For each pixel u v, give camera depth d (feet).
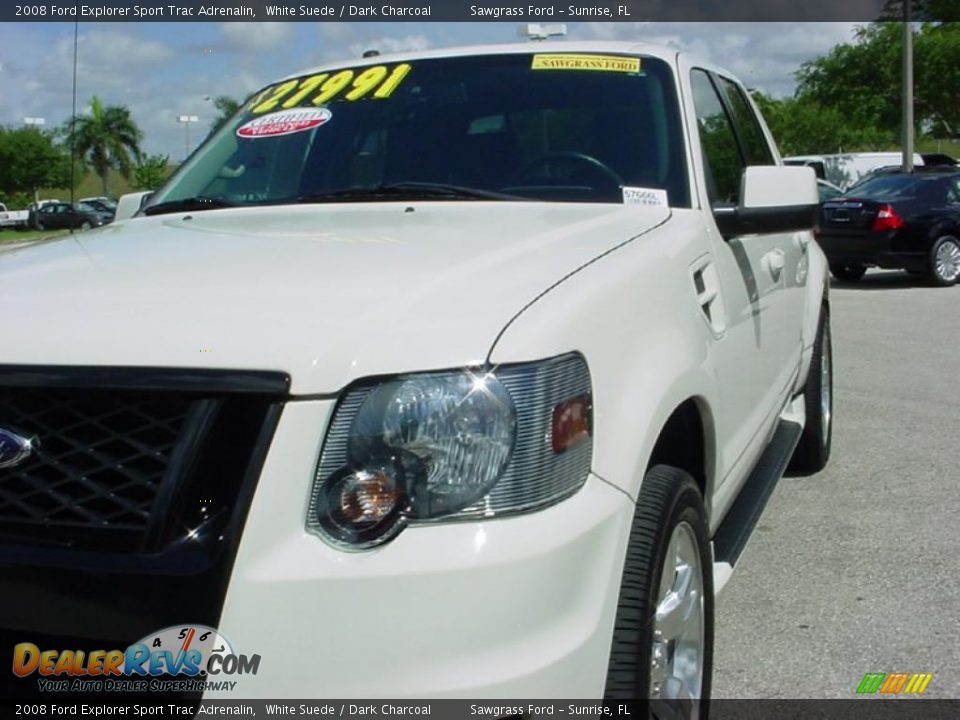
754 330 11.69
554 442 6.57
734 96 14.73
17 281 7.99
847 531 15.07
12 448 6.43
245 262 8.17
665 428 8.82
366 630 6.01
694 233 10.02
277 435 6.18
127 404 6.39
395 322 6.68
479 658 6.07
